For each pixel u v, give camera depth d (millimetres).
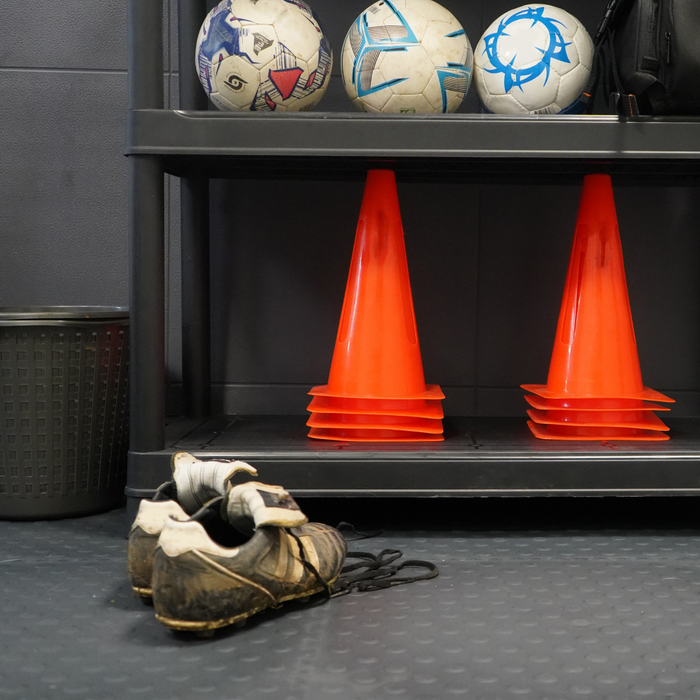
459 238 1506
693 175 1439
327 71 1179
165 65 1497
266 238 1518
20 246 1516
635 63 1079
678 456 1083
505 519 1218
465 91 1182
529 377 1522
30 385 1130
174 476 931
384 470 1082
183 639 771
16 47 1485
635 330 1511
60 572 970
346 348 1224
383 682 678
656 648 748
